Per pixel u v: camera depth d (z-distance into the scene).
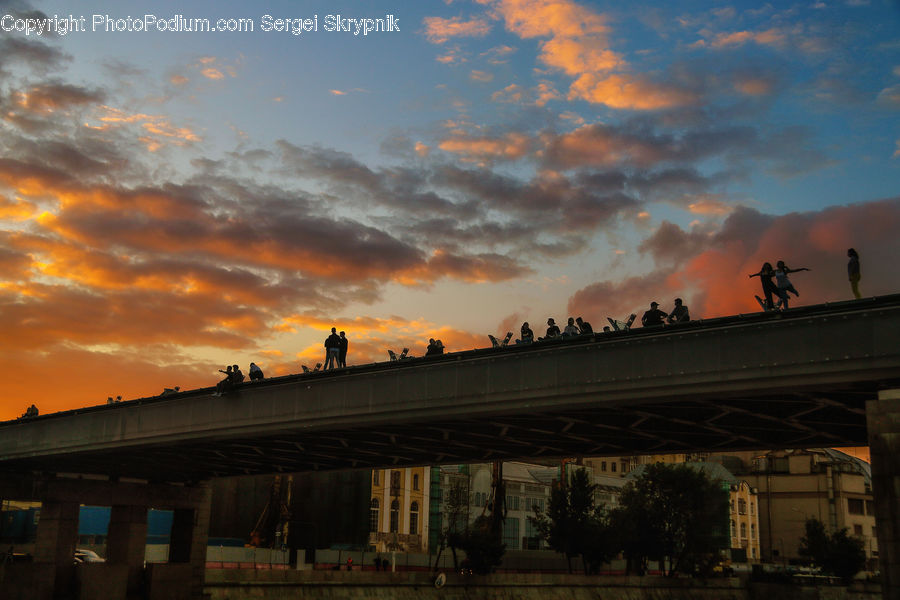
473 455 57.88
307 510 115.38
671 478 119.69
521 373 40.50
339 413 47.25
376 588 82.81
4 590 68.12
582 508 112.38
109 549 76.62
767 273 34.84
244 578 77.12
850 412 38.62
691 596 113.25
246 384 52.31
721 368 34.59
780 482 180.00
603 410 41.06
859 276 32.34
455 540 97.94
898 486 27.91
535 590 96.69
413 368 44.53
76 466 73.06
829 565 128.38
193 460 67.69
